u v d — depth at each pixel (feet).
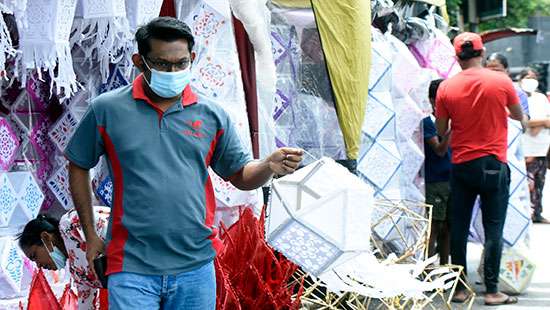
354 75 22.98
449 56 32.07
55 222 14.02
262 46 20.43
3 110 18.66
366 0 23.26
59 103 19.27
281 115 23.75
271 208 12.25
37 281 13.51
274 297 15.05
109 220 11.78
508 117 25.07
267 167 11.98
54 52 14.69
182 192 11.51
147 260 11.40
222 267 14.32
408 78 27.99
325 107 23.86
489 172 23.77
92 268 12.01
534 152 42.78
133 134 11.51
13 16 16.02
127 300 11.27
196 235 11.64
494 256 24.40
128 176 11.50
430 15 34.27
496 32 49.11
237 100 19.71
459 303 24.36
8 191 17.29
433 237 27.61
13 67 18.03
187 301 11.70
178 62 11.39
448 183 27.40
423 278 19.25
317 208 11.83
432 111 28.32
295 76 23.89
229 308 14.30
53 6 14.64
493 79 23.79
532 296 25.90
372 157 25.91
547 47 83.15
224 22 19.71
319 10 22.75
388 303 17.21
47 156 19.60
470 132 23.91
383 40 27.53
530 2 91.40
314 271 12.09
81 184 12.01
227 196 19.29
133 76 19.38
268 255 15.20
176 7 19.34
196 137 11.75
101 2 15.57
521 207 26.25
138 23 16.83
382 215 23.91
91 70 18.97
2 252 16.76
